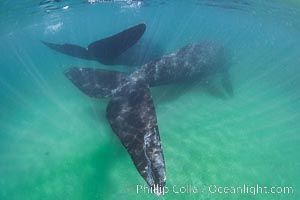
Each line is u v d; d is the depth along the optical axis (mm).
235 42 10508
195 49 7246
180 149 5152
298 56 9570
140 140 4203
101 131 5609
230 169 4766
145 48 8633
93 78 6188
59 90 7078
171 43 9516
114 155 5008
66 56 8836
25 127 5809
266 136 5551
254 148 5250
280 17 12125
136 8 13094
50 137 5492
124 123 4684
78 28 11797
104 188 4363
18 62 8711
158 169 3615
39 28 11531
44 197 4266
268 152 5156
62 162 4887
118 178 4547
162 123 5820
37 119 6027
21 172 4727
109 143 5297
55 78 7637
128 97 5461
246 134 5582
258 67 8453
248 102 6637
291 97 6887
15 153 5125
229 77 7633
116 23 12648
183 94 6801
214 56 7516
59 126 5789
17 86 7320
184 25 12281
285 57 9422
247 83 7500
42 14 11164
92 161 4891
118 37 7281
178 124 5805
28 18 10844
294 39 11617
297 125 5863
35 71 8055
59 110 6305
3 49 9758
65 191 4344
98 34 11195
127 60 7852
